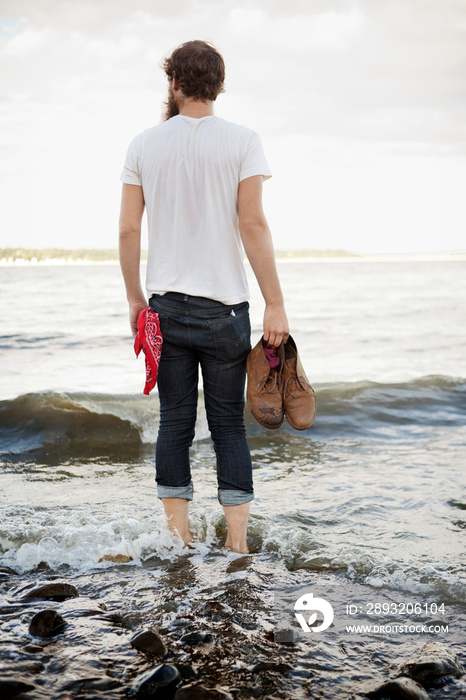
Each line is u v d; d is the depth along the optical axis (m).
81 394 4.45
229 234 2.05
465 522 2.53
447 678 1.37
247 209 2.02
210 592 1.82
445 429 4.38
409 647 1.53
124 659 1.41
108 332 11.70
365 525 2.49
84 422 4.13
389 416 4.67
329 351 10.12
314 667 1.41
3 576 1.93
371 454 3.72
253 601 1.77
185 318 2.04
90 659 1.40
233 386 2.13
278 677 1.36
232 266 2.07
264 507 2.71
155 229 2.08
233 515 2.18
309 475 3.26
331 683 1.34
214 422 2.18
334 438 4.14
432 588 1.88
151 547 2.16
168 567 2.04
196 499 2.82
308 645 1.52
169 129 2.07
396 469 3.37
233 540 2.19
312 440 4.09
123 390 6.18
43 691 1.26
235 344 2.07
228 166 2.02
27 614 1.64
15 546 2.18
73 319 14.26
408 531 2.42
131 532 2.27
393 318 16.75
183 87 2.07
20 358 8.45
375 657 1.47
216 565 2.05
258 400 2.13
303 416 2.15
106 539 2.20
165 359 2.11
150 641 1.46
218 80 2.09
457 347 10.66
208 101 2.11
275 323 2.05
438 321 15.87
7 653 1.41
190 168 2.02
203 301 2.03
